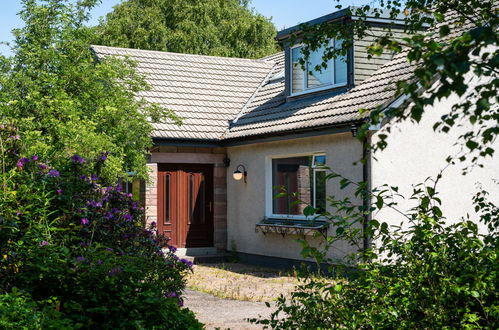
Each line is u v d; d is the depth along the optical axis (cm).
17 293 582
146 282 700
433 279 529
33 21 1440
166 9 4000
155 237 875
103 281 632
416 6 708
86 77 1473
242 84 2155
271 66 2319
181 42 3800
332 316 550
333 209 1477
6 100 1341
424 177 1412
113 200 876
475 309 542
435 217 552
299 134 1568
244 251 1830
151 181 1648
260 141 1720
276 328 574
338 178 1460
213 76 2161
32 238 693
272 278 1503
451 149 1444
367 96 1471
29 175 807
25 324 533
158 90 1995
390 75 1511
